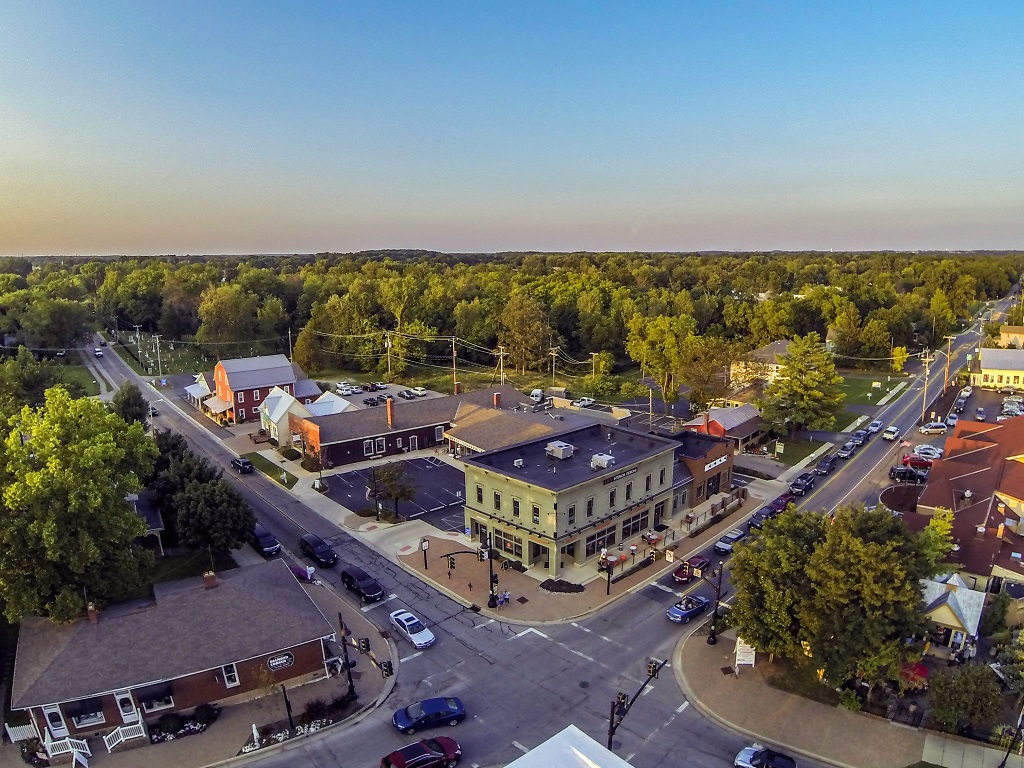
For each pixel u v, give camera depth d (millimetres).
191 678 33031
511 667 37188
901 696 34125
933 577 38188
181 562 49219
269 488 65688
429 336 131750
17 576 35094
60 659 32188
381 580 47250
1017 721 32062
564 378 127125
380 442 75312
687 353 97438
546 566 49062
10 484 36531
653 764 29766
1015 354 110375
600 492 49812
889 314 137000
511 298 139750
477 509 52938
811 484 65562
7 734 31891
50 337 130250
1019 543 45406
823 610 33281
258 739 31328
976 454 60375
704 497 61812
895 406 98875
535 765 22094
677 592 45562
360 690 35250
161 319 149625
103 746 31250
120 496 39000
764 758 28828
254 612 35938
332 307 135375
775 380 82812
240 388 89375
